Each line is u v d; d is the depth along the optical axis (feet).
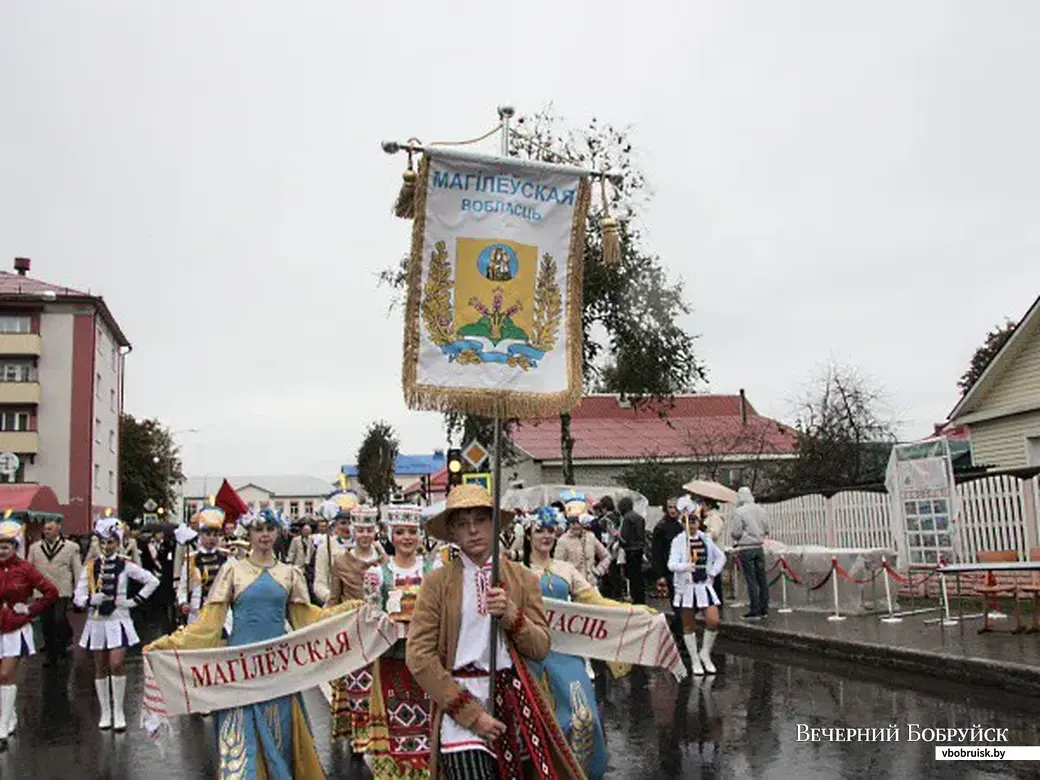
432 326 16.03
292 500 417.90
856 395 104.83
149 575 33.12
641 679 38.60
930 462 47.96
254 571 22.12
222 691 20.99
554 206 17.07
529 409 16.34
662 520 46.65
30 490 74.95
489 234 16.56
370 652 22.12
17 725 33.55
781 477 108.27
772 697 33.30
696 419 148.36
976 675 33.12
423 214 16.19
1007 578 51.03
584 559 39.96
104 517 33.37
